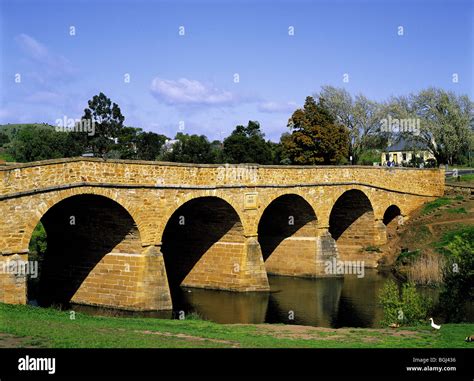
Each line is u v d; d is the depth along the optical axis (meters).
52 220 50.56
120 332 30.84
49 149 85.25
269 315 48.97
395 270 68.19
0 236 38.31
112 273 48.59
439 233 72.06
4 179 38.44
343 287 61.94
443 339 32.22
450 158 115.44
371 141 115.81
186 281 60.94
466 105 114.62
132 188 46.38
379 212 77.69
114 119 92.19
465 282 40.38
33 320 31.62
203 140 103.12
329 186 68.62
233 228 57.84
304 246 68.00
